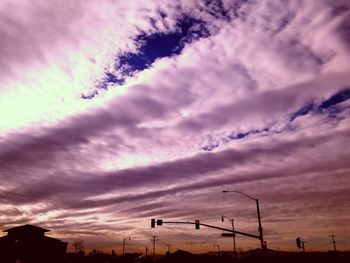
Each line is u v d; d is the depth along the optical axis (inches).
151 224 1337.4
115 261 3427.7
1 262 1822.1
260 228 1244.5
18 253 1879.9
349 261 2380.7
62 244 2071.9
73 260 3225.9
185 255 2770.7
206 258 2810.0
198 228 1301.7
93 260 3393.2
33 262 1908.2
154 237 3282.5
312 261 2437.3
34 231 1985.7
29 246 1926.7
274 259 2532.0
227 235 1279.5
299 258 2465.6
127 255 3595.0
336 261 2401.6
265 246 1213.7
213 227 1301.7
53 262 1994.3
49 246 2000.5
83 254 3427.7
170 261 2748.5
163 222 1337.4
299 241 1300.4
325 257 2497.5
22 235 1943.9
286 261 2463.1
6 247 1867.6
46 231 2046.0
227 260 2891.2
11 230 1955.0
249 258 2827.3
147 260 3287.4
